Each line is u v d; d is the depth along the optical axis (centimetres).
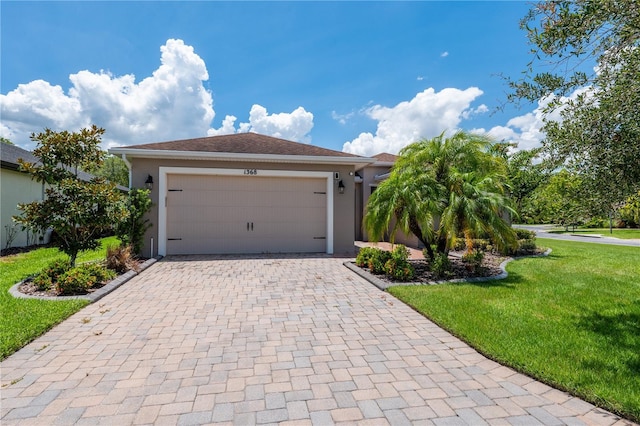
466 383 306
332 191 1137
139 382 303
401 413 260
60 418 251
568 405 271
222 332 428
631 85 298
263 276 768
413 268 761
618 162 321
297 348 381
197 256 1043
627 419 251
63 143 721
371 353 369
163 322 463
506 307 510
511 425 246
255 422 248
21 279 682
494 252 1097
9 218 1166
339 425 246
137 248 946
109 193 745
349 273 806
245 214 1103
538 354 351
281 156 1070
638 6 275
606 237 2197
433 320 466
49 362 341
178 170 1040
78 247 739
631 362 331
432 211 749
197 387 296
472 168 825
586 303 530
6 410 260
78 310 503
